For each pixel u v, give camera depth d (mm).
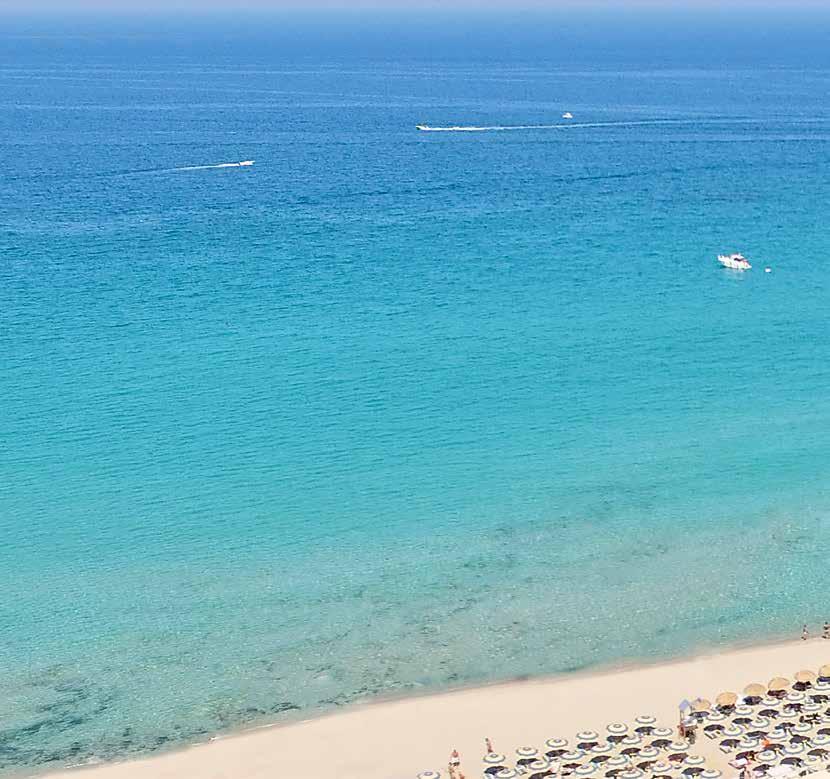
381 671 53969
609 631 56781
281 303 106938
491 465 73875
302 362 91375
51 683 53344
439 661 54625
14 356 93000
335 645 55938
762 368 90312
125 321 101688
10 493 70438
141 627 57469
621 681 52719
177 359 92250
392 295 109562
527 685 52688
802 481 71625
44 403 83562
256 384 86938
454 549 64188
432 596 59875
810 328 99688
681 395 84875
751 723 48219
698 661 54125
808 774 43344
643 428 79250
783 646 55188
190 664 54688
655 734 47656
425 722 50250
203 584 61031
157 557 63562
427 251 126312
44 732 50094
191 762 48062
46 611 58781
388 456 75188
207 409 82438
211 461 74438
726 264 119250
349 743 49062
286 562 63031
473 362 91438
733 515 67750
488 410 82188
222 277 115875
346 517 67562
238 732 49969
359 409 82438
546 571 62094
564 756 46750
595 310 104688
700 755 46656
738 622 57344
